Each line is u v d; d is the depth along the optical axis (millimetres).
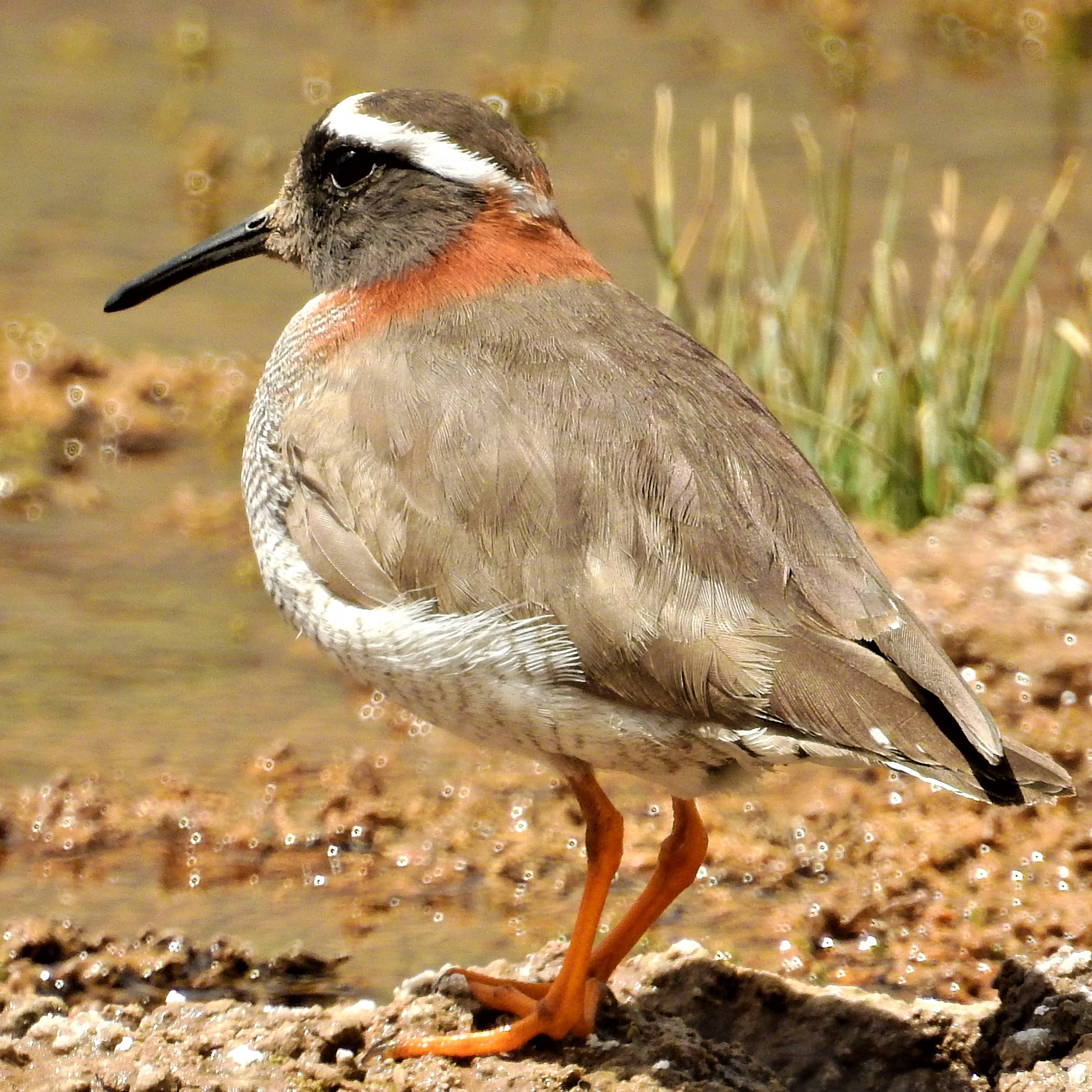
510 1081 8984
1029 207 22375
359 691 14125
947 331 16562
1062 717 12961
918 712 8461
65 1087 8508
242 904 11344
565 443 9188
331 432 9688
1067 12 27625
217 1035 9188
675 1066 9148
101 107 24953
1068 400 16562
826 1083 9406
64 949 10656
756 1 29484
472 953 10875
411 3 29172
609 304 9922
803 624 8758
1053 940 11039
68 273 20719
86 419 18234
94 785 12477
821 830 12141
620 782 12922
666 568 8898
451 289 9938
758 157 23859
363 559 9469
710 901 11508
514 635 9023
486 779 12883
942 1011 9641
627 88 25906
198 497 17016
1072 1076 8867
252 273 22000
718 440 9266
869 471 15969
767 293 17172
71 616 14883
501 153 10078
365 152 10172
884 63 26969
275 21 28328
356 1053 9320
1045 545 14594
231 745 13164
